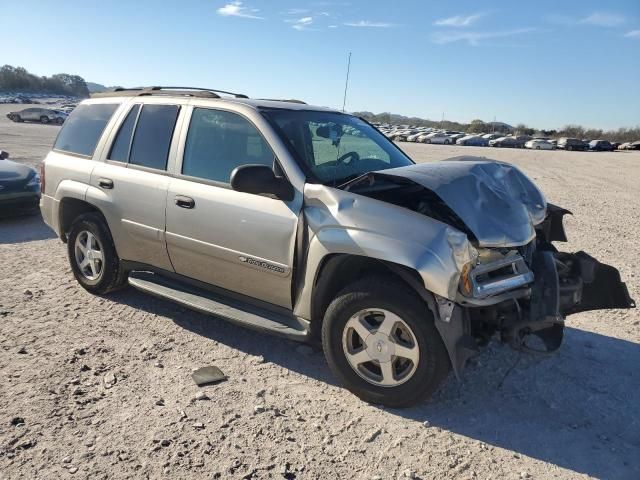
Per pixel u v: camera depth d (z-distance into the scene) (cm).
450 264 315
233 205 402
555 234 444
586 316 532
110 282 518
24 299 519
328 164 405
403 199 378
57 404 341
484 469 298
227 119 425
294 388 376
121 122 502
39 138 2733
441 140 6562
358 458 303
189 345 436
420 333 329
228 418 335
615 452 316
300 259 373
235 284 418
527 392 381
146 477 280
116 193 483
